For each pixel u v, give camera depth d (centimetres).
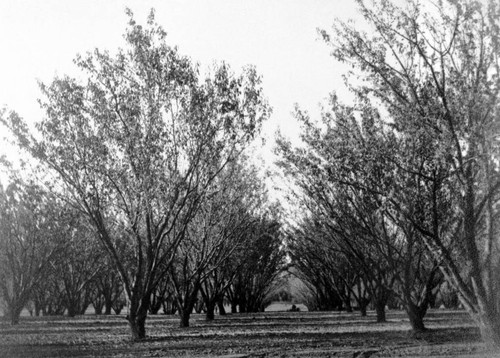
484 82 1739
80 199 2566
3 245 4019
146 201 2453
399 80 1938
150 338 2430
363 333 2527
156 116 2498
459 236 2033
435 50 1848
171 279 3784
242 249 4359
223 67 2584
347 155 1995
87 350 1945
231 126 2575
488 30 1792
